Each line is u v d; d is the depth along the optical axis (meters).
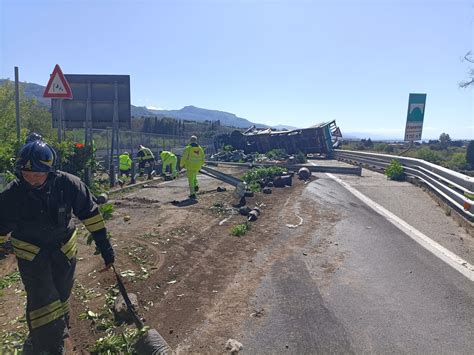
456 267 6.45
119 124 17.00
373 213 10.43
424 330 4.50
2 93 24.94
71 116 16.78
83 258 6.63
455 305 5.11
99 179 16.61
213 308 5.06
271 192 14.19
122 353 3.98
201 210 11.15
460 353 4.07
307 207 11.40
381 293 5.48
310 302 5.21
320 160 31.67
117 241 7.81
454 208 10.05
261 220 9.95
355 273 6.22
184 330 4.52
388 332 4.46
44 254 3.57
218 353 4.09
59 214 3.53
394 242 7.84
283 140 34.38
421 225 9.16
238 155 31.78
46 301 3.60
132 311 4.05
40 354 3.61
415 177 15.58
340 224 9.32
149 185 17.05
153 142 27.05
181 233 8.59
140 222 9.59
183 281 5.89
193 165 12.93
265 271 6.33
